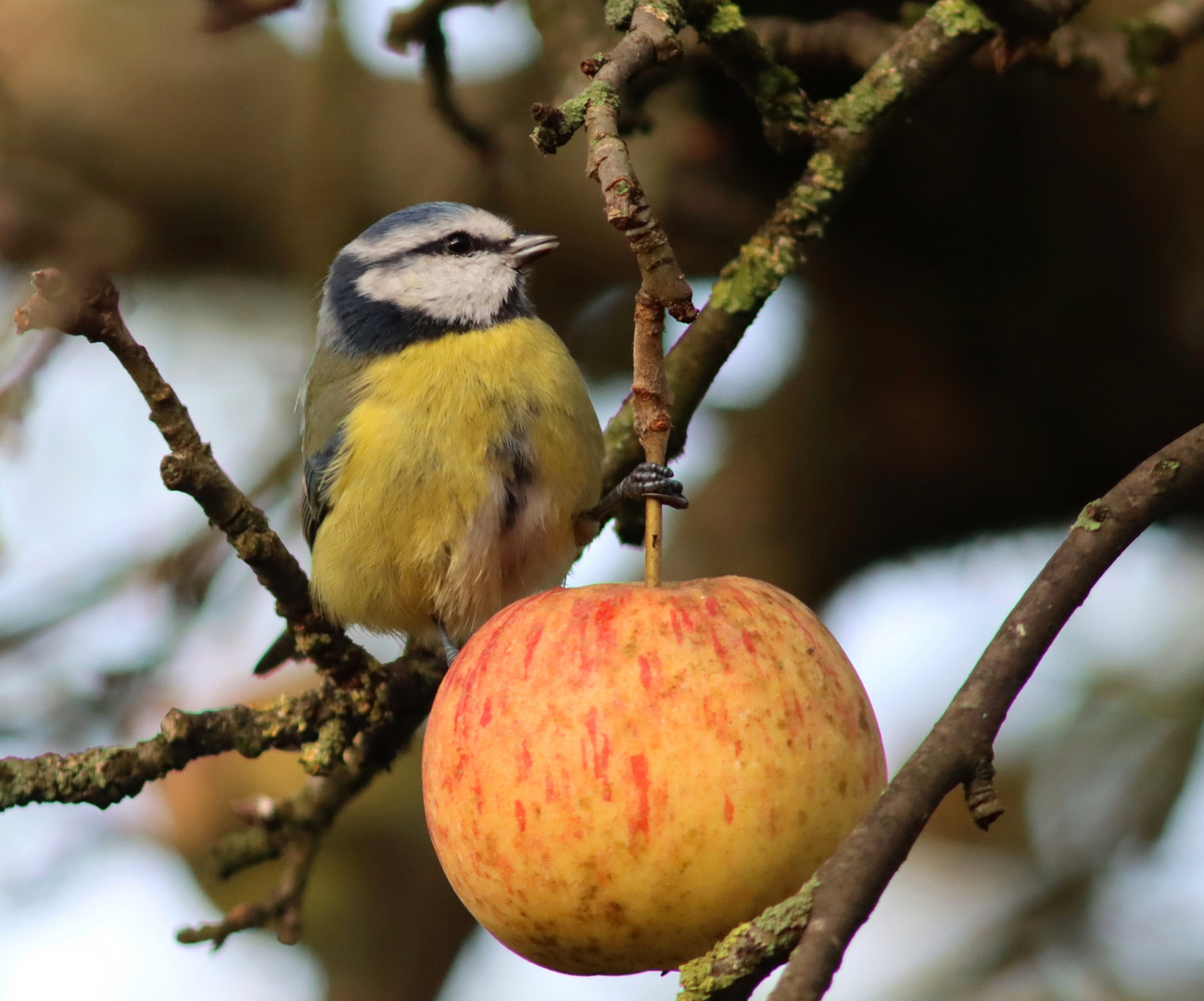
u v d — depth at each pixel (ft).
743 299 22.95
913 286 35.96
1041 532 37.68
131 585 35.45
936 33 22.58
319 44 33.42
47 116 39.14
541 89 37.06
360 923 35.88
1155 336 34.60
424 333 25.59
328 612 25.64
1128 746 38.55
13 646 34.24
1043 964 34.53
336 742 21.71
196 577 33.60
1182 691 38.11
